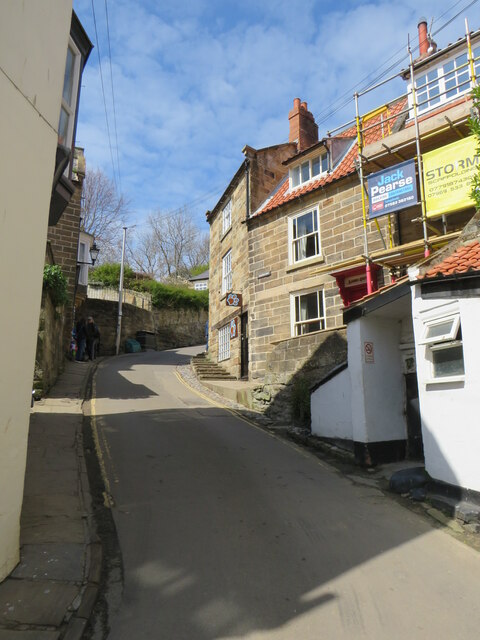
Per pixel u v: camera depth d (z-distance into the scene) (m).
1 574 3.75
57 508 5.28
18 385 4.06
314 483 6.75
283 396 11.88
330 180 13.77
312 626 3.32
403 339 8.49
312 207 14.50
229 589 3.81
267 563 4.27
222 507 5.65
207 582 3.92
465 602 3.65
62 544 4.43
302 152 15.38
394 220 12.20
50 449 7.52
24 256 4.22
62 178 7.37
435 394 6.10
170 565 4.21
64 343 18.39
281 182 17.91
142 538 4.75
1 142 3.93
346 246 13.30
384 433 7.91
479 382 5.40
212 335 21.48
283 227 15.35
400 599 3.68
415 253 10.38
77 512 5.23
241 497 6.02
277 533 4.93
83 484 6.16
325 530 5.04
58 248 20.17
